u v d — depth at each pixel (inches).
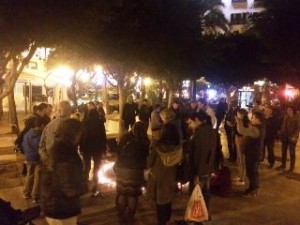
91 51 644.1
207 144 289.1
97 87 1713.8
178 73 901.8
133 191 282.0
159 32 706.8
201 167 288.8
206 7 877.2
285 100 1352.1
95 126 365.4
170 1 716.7
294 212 336.8
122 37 652.1
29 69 1103.6
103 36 636.7
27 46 419.5
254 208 345.4
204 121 291.9
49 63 994.7
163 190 273.6
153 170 274.8
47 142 250.4
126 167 280.2
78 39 426.3
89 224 293.9
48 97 1434.5
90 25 429.1
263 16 880.9
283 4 845.8
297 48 841.5
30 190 350.3
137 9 665.0
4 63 466.0
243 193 389.1
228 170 382.9
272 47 872.9
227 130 551.2
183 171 290.0
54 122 253.3
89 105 381.1
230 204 354.6
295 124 502.6
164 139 272.1
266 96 1658.5
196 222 284.4
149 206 341.7
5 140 711.1
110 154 527.2
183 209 333.7
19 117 1185.4
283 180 453.4
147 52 706.2
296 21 835.4
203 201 283.7
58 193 198.2
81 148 364.2
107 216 311.9
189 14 765.9
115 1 451.8
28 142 329.7
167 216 279.6
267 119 523.2
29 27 384.2
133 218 301.7
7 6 369.1
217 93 1971.0
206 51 944.9
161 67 791.1
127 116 719.7
